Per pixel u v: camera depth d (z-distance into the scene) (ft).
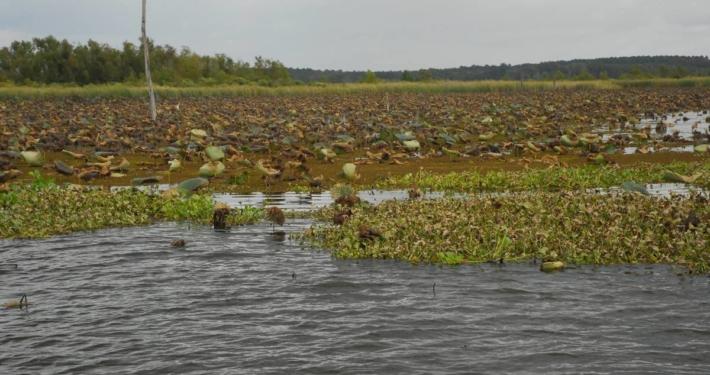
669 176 58.80
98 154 80.02
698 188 57.36
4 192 55.36
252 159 78.33
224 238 43.45
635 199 45.55
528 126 105.70
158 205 52.01
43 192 53.72
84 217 47.60
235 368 24.07
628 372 23.43
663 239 38.24
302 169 68.33
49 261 38.34
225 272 35.70
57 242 42.80
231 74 330.75
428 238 39.14
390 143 88.89
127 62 301.84
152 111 118.62
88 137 94.99
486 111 147.95
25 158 71.15
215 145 84.94
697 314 28.66
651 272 34.53
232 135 92.02
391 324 27.84
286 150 80.12
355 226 42.11
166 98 213.25
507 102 180.45
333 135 97.19
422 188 60.18
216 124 108.58
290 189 61.16
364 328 27.45
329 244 40.57
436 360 24.43
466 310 29.35
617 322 27.86
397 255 37.60
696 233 37.91
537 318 28.32
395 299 30.89
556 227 40.27
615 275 34.12
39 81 293.43
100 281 34.45
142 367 24.32
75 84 282.36
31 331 27.81
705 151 77.66
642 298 30.66
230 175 67.41
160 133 101.45
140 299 31.58
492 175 62.44
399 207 45.44
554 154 79.87
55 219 46.98
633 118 128.77
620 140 87.10
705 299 30.45
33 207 49.83
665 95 209.67
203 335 27.09
